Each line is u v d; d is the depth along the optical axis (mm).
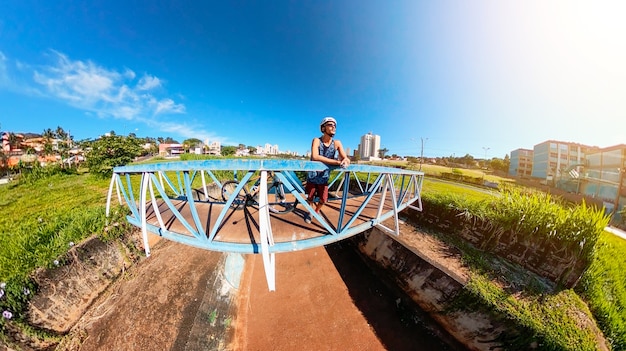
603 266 4473
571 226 4277
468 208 6051
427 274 4949
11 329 2834
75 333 3357
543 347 3328
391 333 4707
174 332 3969
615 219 13359
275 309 5199
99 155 11000
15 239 3930
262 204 2109
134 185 9750
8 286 2912
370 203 5172
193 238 2740
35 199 7215
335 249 7359
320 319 5004
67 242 3850
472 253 5258
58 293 3385
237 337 4516
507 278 4418
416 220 7172
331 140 3145
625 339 3340
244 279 5852
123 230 4629
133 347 3566
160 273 4719
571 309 3754
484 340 3932
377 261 6355
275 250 2494
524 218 4883
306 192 3318
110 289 4055
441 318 4617
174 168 2342
